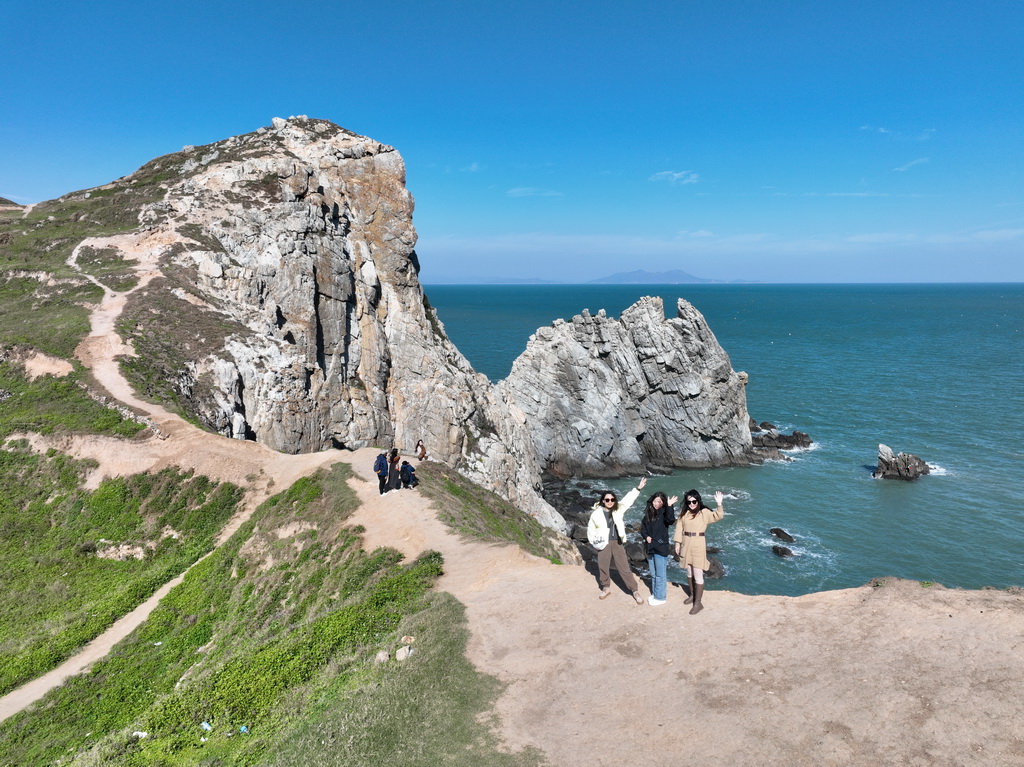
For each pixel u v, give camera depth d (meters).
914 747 9.54
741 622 14.04
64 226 63.97
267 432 46.72
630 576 15.94
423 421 61.81
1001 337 195.00
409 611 17.95
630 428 81.69
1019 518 58.06
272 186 62.56
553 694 12.55
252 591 25.38
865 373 131.62
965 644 11.62
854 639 12.53
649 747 10.62
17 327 44.94
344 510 27.75
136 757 14.23
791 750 9.97
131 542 31.62
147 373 42.19
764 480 71.94
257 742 13.21
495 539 23.59
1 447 35.25
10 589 28.42
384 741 11.73
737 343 183.88
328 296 57.66
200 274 54.66
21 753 18.62
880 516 59.69
